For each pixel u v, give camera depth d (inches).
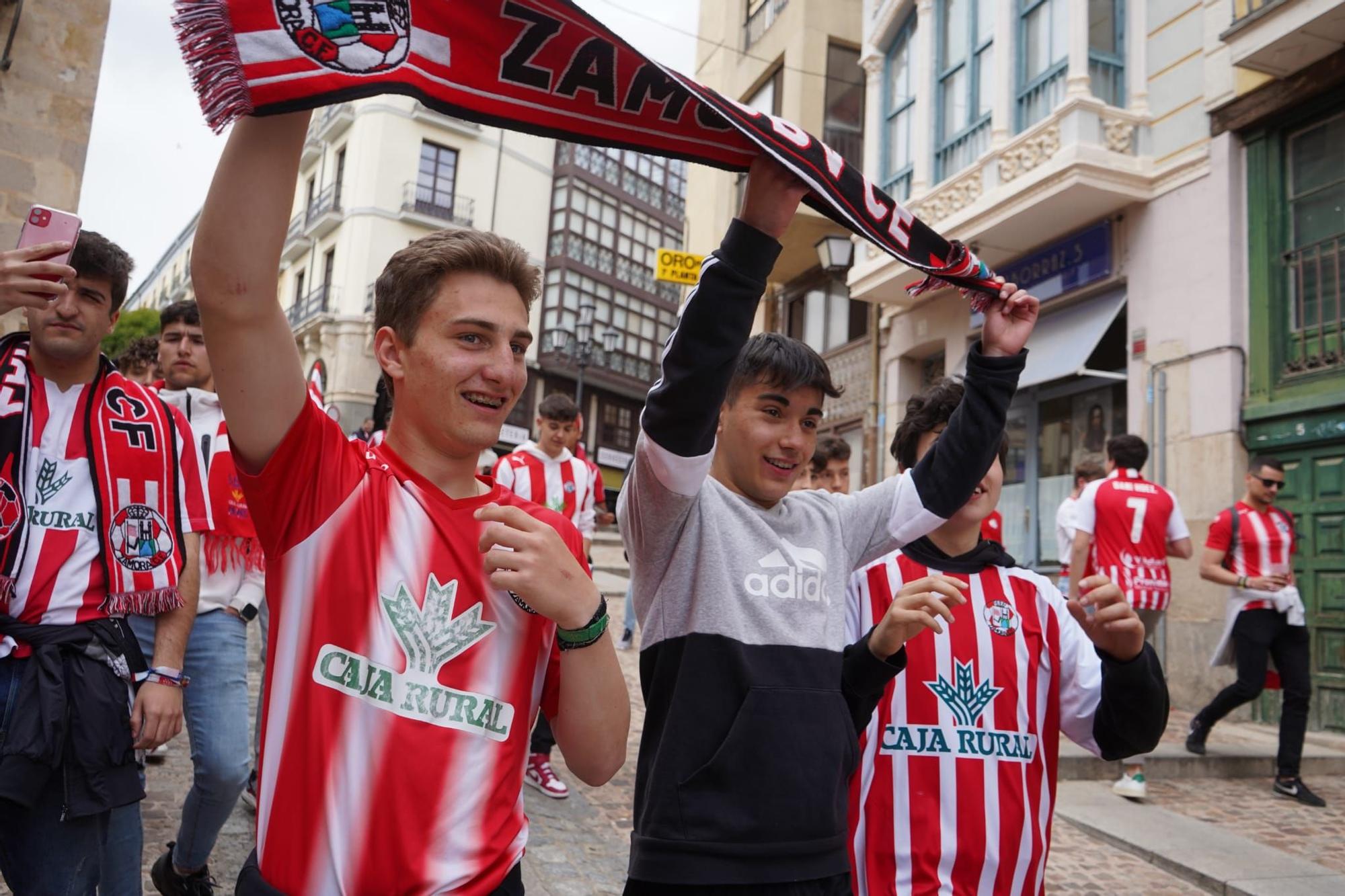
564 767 197.9
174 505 94.0
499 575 51.6
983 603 85.0
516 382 57.1
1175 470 301.4
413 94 48.6
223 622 118.3
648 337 1370.6
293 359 53.7
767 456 77.2
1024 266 371.2
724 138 58.5
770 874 65.4
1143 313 317.7
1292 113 279.9
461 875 50.5
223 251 50.2
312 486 53.9
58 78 252.1
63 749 80.4
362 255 1095.0
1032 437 373.7
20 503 84.1
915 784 80.0
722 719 69.1
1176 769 220.2
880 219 65.8
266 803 51.3
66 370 89.5
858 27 502.6
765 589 73.4
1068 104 317.4
